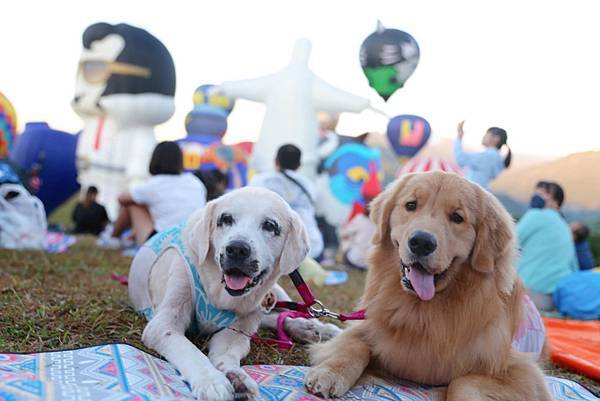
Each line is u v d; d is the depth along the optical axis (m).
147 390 2.37
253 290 3.06
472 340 2.86
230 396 2.37
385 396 2.72
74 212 10.38
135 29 10.58
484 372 2.85
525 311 3.36
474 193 2.93
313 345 3.29
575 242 7.96
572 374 3.83
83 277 5.18
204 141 11.96
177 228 3.57
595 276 5.97
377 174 9.95
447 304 2.87
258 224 2.95
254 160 9.58
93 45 10.45
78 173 11.37
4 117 8.79
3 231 6.63
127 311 3.77
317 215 10.39
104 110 10.54
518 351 3.12
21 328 3.27
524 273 6.46
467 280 2.88
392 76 7.61
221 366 2.71
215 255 2.99
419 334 2.89
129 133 10.73
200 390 2.37
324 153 10.59
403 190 3.03
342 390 2.64
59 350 2.73
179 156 6.86
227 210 2.97
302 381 2.79
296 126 9.39
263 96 9.66
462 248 2.82
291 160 7.30
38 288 4.41
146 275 3.52
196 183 6.92
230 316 3.12
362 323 3.19
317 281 6.45
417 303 2.89
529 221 6.46
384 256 3.11
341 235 8.98
